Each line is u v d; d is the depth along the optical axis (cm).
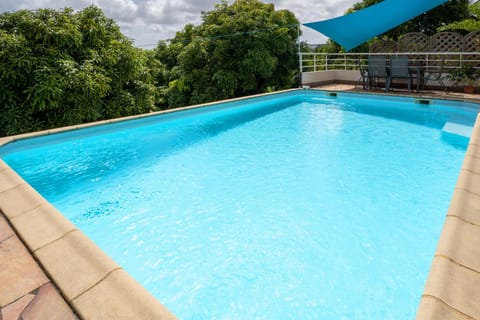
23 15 805
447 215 231
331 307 245
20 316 160
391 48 1095
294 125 803
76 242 224
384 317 234
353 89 1098
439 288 160
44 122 833
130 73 987
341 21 1025
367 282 270
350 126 768
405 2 924
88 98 853
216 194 452
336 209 396
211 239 344
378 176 487
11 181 352
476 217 226
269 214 392
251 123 841
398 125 750
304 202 418
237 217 388
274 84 1567
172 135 745
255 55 1384
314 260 302
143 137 735
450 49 951
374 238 333
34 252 214
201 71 1561
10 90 778
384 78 995
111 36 982
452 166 509
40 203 293
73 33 838
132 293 172
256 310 246
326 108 978
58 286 180
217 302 255
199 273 290
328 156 582
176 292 268
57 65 793
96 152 642
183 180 503
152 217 395
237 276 284
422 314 144
